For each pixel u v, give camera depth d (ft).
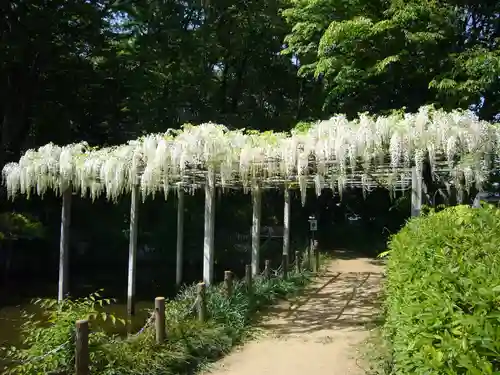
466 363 3.94
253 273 27.17
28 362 11.25
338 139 16.84
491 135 15.98
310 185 28.45
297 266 30.19
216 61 49.96
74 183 24.84
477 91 26.94
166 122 41.73
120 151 21.94
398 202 40.37
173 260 40.42
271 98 52.13
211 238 21.22
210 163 19.71
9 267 34.47
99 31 38.78
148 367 12.24
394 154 16.10
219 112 45.83
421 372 4.72
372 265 36.78
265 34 48.60
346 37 30.17
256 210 27.61
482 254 7.43
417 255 8.93
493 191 27.55
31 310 24.45
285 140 18.39
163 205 41.50
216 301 17.89
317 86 45.62
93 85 38.55
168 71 44.14
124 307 25.25
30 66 35.78
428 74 30.48
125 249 40.45
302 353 14.46
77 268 39.01
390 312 10.82
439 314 5.09
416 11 29.01
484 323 4.26
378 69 28.94
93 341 12.25
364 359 13.38
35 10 34.12
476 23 32.65
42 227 35.58
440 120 16.01
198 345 14.15
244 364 13.57
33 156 24.66
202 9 47.75
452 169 18.93
